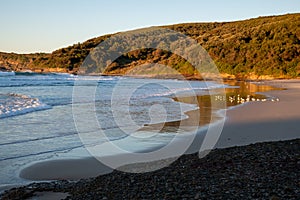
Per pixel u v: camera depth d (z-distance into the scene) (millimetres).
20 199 5738
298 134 10523
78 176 7094
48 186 6344
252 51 58656
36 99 20344
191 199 5094
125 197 5434
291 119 13344
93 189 5945
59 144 9641
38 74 51594
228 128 11625
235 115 14625
